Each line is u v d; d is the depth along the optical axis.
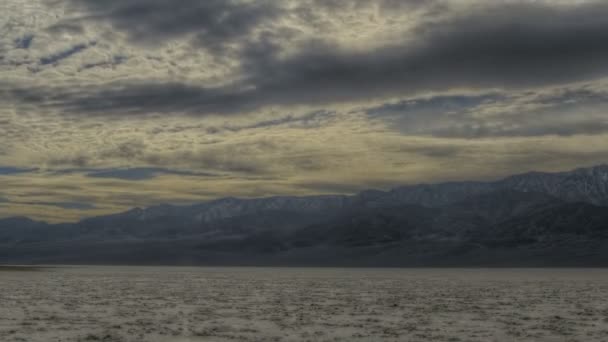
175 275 141.12
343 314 42.44
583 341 29.72
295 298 59.59
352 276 139.50
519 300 56.94
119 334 31.42
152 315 41.22
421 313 43.38
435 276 140.38
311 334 31.89
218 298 59.16
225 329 33.75
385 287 83.56
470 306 49.81
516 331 33.16
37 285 81.69
